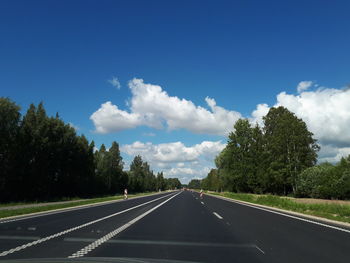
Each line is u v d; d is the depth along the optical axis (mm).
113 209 27703
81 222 17422
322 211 25781
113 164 105750
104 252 9430
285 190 77438
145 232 13789
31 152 51594
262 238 12562
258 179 83562
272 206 34688
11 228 14789
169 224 16812
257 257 9148
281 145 73000
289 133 72625
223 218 20328
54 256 8734
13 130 47219
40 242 11023
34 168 52719
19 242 11000
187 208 29094
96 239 11766
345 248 10562
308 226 16516
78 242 11078
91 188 80438
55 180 64750
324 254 9609
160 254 9297
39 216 21016
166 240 11797
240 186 90875
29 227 15164
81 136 73375
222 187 120125
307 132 73000
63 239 11695
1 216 19969
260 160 84938
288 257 9180
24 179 51781
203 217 20844
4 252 9266
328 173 57094
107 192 94875
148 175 171875
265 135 88438
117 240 11586
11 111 46250
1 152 46219
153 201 43469
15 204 36094
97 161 92188
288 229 15273
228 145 92000
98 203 38312
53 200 50312
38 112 56406
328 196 55500
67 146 65312
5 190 48406
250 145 89688
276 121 85750
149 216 21141
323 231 14664
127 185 116812
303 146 71562
